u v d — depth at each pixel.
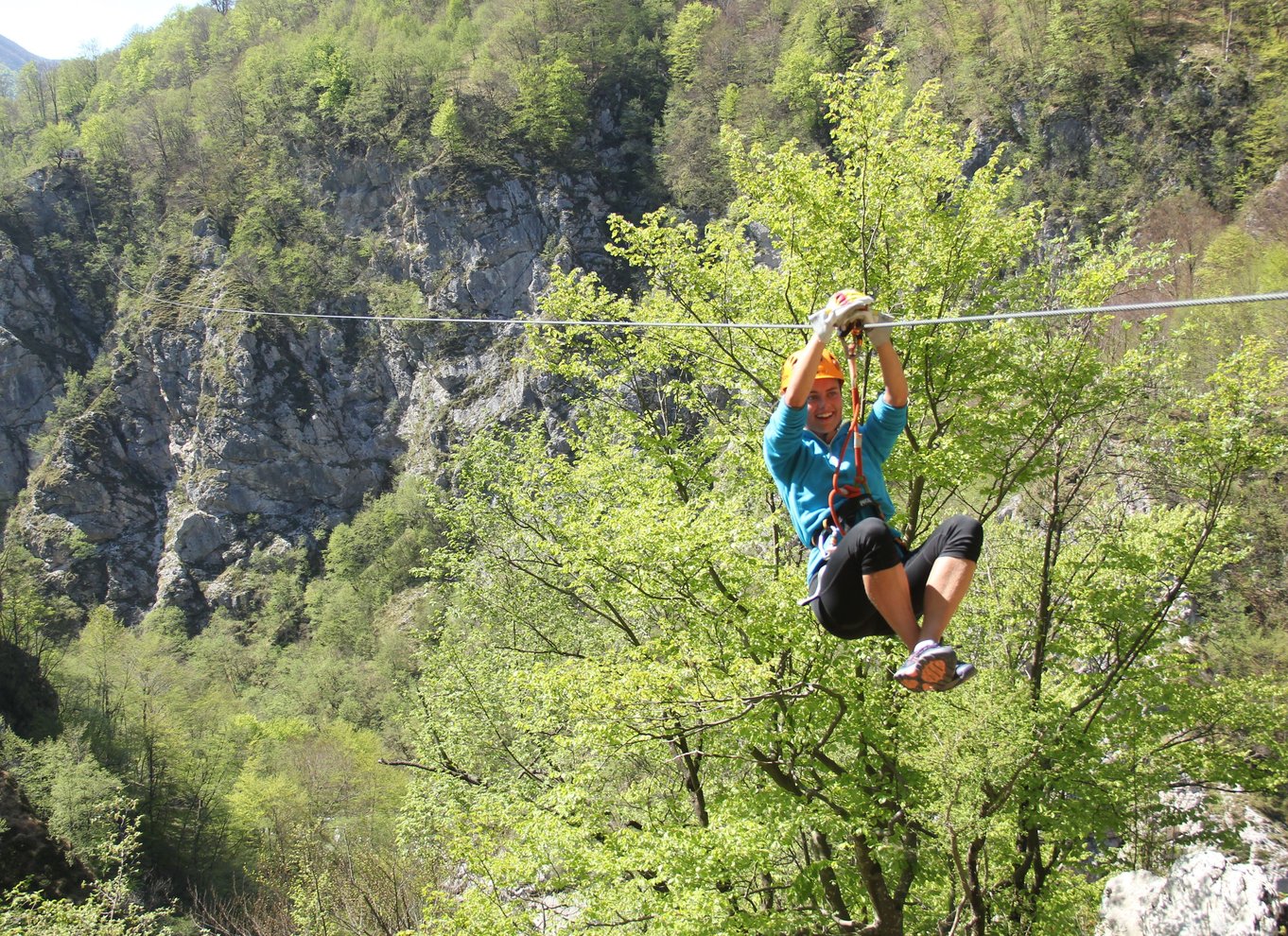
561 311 15.25
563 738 11.69
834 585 3.94
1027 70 61.94
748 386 13.30
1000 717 10.66
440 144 93.56
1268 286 32.78
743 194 13.26
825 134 74.06
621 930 11.25
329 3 120.81
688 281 13.47
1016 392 12.91
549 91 91.12
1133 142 55.66
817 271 12.23
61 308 97.81
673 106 90.25
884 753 11.12
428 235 91.50
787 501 4.47
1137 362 12.75
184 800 43.31
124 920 25.88
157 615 82.62
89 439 90.94
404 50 98.62
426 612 58.69
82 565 87.56
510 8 103.81
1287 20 54.69
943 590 3.71
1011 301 13.10
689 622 11.67
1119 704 12.68
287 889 23.53
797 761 11.15
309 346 91.88
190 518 87.88
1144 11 59.84
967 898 10.35
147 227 101.88
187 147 104.94
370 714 55.62
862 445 4.38
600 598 13.88
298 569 83.50
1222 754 13.11
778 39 87.56
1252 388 13.16
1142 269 14.64
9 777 36.03
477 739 17.98
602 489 14.81
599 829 12.16
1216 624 19.55
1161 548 13.59
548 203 89.62
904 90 11.94
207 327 92.25
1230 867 9.02
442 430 85.75
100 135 104.88
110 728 46.56
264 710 60.31
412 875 20.75
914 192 12.05
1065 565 13.84
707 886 10.48
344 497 89.62
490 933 11.56
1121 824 12.23
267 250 93.94
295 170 99.31
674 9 102.06
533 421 19.56
